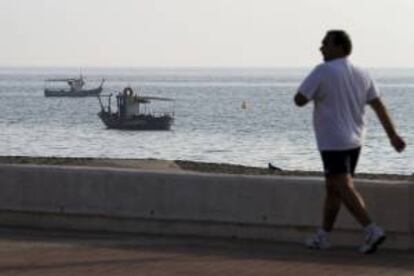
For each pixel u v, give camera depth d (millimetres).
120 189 21812
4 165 23047
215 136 152000
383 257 18516
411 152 109750
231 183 20781
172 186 21328
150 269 17172
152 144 136375
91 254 18703
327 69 18453
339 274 16750
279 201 20344
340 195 18672
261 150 118875
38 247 19516
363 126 18859
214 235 20938
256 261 18031
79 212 22172
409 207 19281
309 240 19359
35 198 22641
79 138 149500
